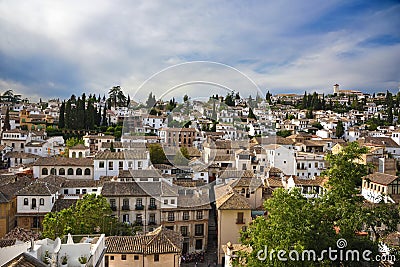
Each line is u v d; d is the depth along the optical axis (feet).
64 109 373.81
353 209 77.87
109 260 93.97
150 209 140.77
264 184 156.87
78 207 112.16
